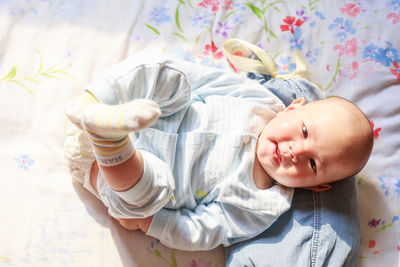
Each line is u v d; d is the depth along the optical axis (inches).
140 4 53.2
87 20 50.4
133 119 26.2
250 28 55.9
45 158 42.5
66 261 39.0
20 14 48.0
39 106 44.6
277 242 43.2
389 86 54.7
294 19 57.2
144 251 41.9
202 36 53.7
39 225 39.5
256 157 44.1
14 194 40.1
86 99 34.6
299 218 44.3
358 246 44.5
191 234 40.9
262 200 42.3
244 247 43.3
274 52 55.7
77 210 41.3
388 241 48.9
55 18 49.3
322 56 55.7
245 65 51.1
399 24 57.2
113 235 41.3
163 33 52.6
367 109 53.2
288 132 40.8
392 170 51.7
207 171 41.5
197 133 41.0
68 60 47.7
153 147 40.2
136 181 33.8
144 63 37.7
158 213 40.8
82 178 41.6
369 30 56.9
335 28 56.9
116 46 49.9
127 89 37.2
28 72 45.7
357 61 55.3
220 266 44.2
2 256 37.4
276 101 47.5
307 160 40.6
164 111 41.2
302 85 50.2
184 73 39.1
